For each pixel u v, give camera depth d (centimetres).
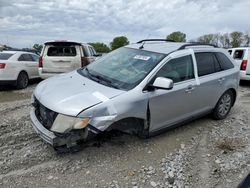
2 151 414
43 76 907
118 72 456
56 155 408
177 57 479
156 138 487
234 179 376
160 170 385
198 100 520
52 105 371
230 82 598
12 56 955
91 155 413
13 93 882
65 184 344
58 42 901
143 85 418
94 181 352
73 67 909
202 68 532
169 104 457
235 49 1242
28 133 481
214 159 427
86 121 357
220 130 552
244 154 448
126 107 389
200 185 358
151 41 587
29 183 342
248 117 658
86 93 389
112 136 446
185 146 466
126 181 356
